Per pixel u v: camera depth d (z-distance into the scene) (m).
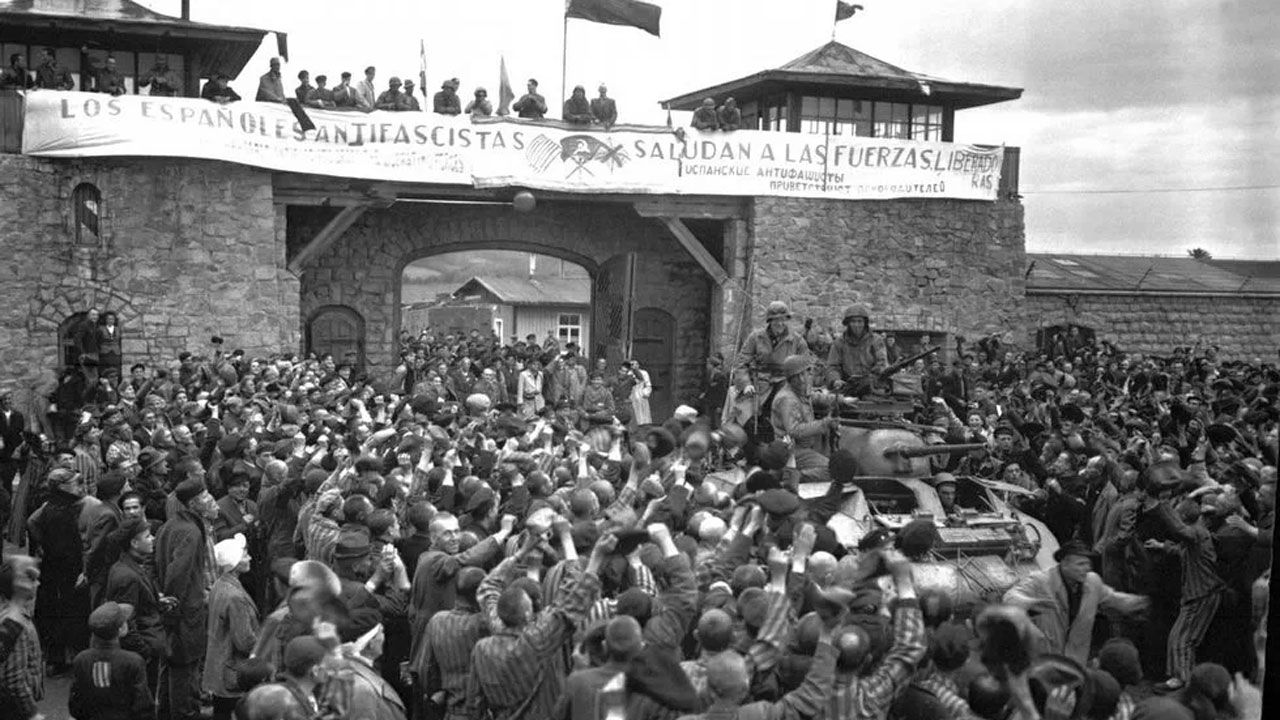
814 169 30.55
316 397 20.20
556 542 9.41
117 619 9.34
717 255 33.41
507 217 32.62
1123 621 11.73
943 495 13.75
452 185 28.86
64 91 25.38
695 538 10.05
